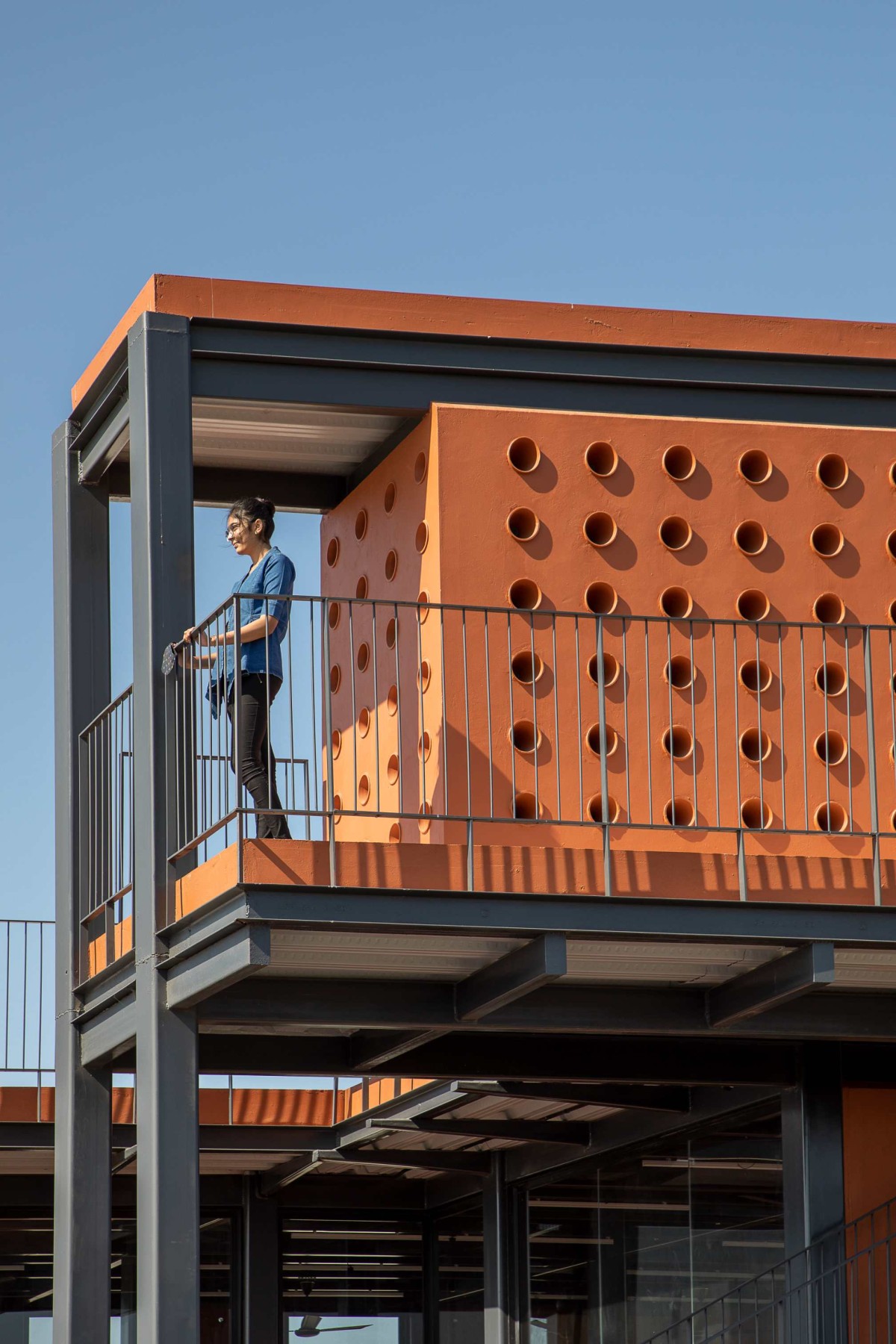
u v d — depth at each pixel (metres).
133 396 24.50
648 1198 32.00
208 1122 36.66
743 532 26.16
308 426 26.56
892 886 23.19
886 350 26.91
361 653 27.92
